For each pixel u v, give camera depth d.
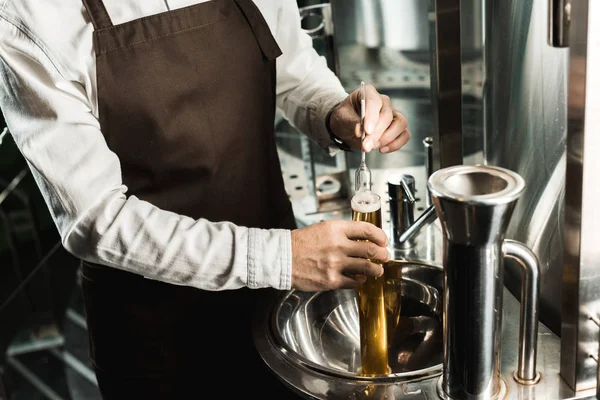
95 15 1.17
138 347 1.42
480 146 1.39
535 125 1.10
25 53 1.11
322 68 1.57
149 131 1.26
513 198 0.78
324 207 1.88
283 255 1.09
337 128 1.42
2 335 2.66
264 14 1.42
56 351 2.63
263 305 1.26
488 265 0.83
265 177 1.47
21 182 2.87
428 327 1.22
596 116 0.82
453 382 0.93
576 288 0.91
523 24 1.10
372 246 1.07
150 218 1.14
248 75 1.36
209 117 1.31
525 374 0.97
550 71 1.02
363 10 1.58
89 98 1.20
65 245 1.18
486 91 1.32
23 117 1.14
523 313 0.94
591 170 0.85
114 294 1.38
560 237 1.04
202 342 1.43
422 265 1.27
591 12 0.79
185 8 1.26
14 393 2.46
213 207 1.36
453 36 1.28
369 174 1.19
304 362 1.08
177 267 1.12
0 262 2.91
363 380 1.03
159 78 1.24
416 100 1.61
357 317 1.30
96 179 1.14
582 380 0.95
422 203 1.69
